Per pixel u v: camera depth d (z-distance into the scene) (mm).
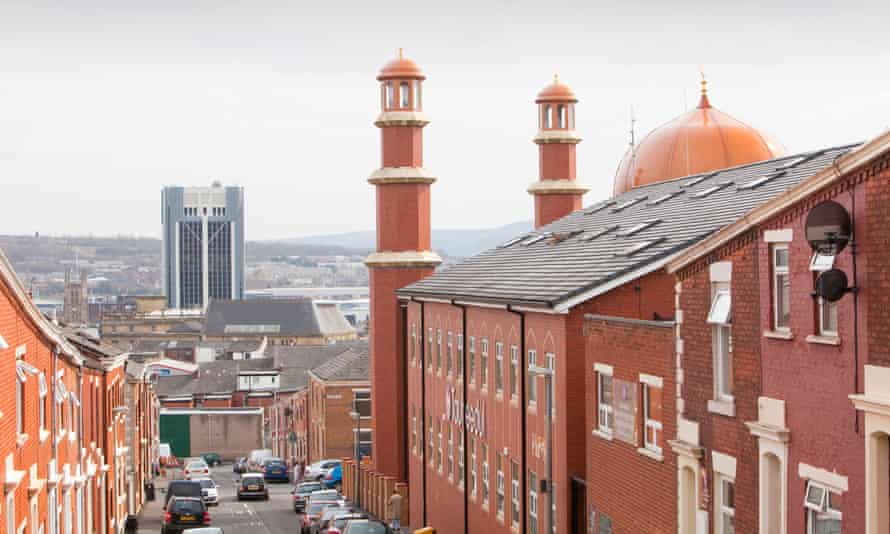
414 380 58969
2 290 26172
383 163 70750
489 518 43906
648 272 33719
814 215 19422
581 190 72000
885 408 18234
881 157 18422
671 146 53531
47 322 32062
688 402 25797
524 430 38781
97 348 52094
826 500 20172
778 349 21781
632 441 29438
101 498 50875
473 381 46219
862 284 19016
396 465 69625
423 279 64000
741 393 23281
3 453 26328
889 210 18312
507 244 56188
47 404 34375
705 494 25031
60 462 37250
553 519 34625
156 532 61625
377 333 69938
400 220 70062
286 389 149875
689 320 25719
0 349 25703
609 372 31094
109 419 54250
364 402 98438
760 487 22453
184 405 146375
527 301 36750
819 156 35781
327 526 51875
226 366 155250
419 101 70688
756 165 40594
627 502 29844
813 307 20547
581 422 34594
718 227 33156
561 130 71938
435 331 53531
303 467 104812
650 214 41500
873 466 18781
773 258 22062
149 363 155375
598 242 40844
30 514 30469
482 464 45156
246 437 135625
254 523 64438
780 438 21438
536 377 37625
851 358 19406
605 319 31312
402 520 61438
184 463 118562
